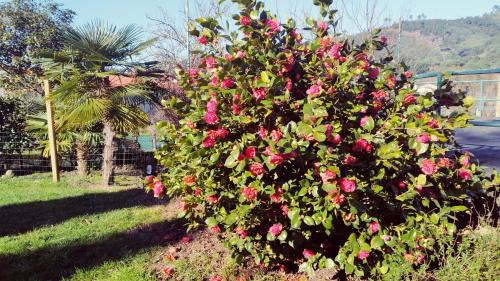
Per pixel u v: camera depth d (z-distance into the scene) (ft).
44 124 24.66
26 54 43.73
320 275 10.03
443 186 9.84
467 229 9.51
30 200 18.90
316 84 9.11
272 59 9.33
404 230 8.95
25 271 11.14
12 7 44.11
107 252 12.35
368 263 9.37
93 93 21.04
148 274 10.64
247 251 10.29
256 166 7.93
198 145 9.09
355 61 9.64
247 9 9.80
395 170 8.87
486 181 10.62
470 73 17.89
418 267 9.05
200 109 9.50
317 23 10.93
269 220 9.30
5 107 27.55
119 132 23.38
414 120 8.98
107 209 17.21
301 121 8.24
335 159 7.90
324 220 8.07
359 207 8.04
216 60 9.94
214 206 9.64
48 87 22.50
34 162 27.89
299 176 8.59
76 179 23.81
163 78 22.81
